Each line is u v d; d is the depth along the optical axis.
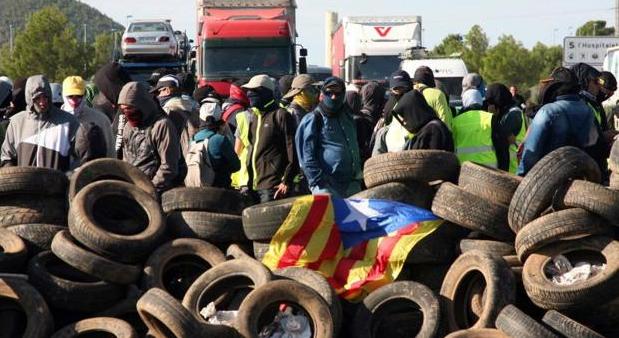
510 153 13.16
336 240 9.51
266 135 11.46
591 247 8.63
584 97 12.30
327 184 10.82
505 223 9.23
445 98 12.13
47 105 10.71
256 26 28.61
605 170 10.79
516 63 83.81
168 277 9.61
